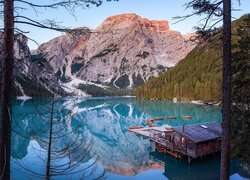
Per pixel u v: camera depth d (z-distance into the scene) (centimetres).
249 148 1884
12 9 585
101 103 15075
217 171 3111
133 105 12725
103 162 3459
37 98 590
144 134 5419
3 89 588
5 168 601
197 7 837
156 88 15162
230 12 832
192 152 3300
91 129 6175
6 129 603
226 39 839
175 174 3070
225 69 851
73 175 2423
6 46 585
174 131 3628
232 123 1978
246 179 2594
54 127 1483
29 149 3581
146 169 3272
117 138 5228
